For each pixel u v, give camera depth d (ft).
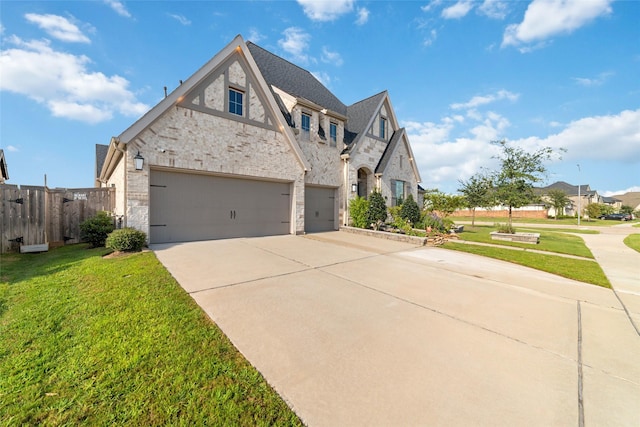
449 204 55.06
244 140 35.45
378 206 47.88
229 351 9.33
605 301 15.84
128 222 26.89
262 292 15.38
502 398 7.45
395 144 59.67
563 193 150.30
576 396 7.63
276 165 38.96
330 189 50.49
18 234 25.73
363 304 14.25
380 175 55.67
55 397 7.00
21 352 8.88
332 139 50.26
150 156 28.22
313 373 8.34
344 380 8.04
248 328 11.09
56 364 8.30
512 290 17.40
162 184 30.14
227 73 34.01
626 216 158.10
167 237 30.53
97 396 7.05
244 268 20.34
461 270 22.27
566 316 13.47
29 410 6.57
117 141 26.35
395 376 8.29
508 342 10.69
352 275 19.72
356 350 9.73
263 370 8.41
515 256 28.91
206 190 33.47
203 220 33.22
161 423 6.28
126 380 7.64
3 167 44.88
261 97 37.29
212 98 32.71
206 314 12.19
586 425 6.58
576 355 9.86
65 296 13.64
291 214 41.91
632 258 30.42
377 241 36.70
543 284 18.97
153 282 15.87
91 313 11.75
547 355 9.82
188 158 30.68
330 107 54.39
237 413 6.66
